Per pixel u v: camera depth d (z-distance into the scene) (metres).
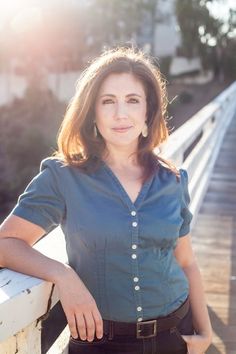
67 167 2.05
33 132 25.12
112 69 2.09
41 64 35.81
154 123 2.19
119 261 2.02
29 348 1.79
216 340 3.91
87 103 2.10
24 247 1.92
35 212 2.01
